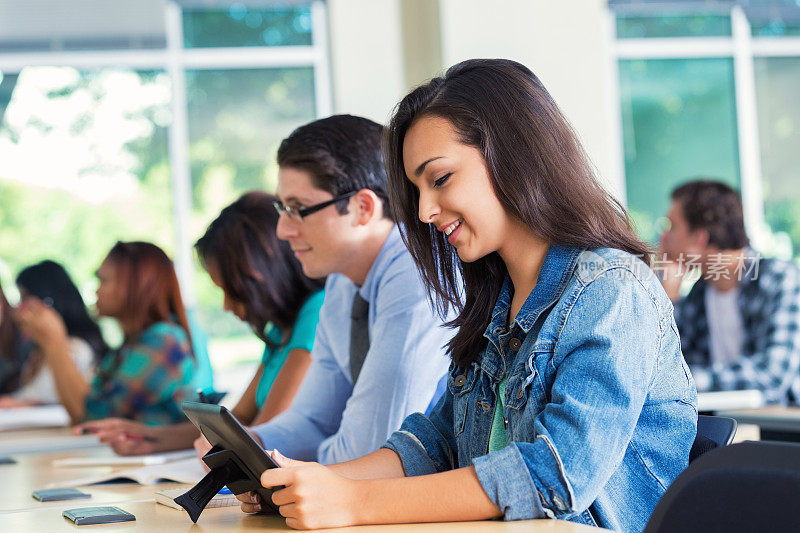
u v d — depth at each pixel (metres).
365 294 1.78
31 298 3.95
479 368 1.35
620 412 1.10
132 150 4.68
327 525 1.11
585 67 4.52
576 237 1.22
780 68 5.00
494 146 1.22
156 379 3.02
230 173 4.74
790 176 4.99
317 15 4.74
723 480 0.84
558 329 1.18
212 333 4.63
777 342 3.18
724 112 5.00
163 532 1.18
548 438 1.10
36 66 4.60
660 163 4.96
